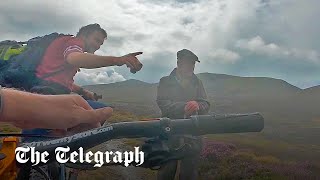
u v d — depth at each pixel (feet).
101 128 4.18
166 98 18.07
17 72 7.57
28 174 5.60
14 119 3.75
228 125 4.05
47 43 8.02
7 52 7.91
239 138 80.23
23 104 3.74
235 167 50.31
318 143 87.86
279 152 67.10
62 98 4.04
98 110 4.30
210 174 48.60
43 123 3.91
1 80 7.69
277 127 120.88
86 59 5.42
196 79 19.03
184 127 4.13
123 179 40.37
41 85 7.94
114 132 4.15
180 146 4.17
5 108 3.65
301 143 87.10
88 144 4.19
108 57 5.16
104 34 10.74
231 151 58.95
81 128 4.37
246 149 63.21
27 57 7.93
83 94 12.46
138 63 5.05
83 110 4.15
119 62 5.10
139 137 4.25
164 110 17.87
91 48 10.55
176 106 17.42
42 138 4.69
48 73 8.07
